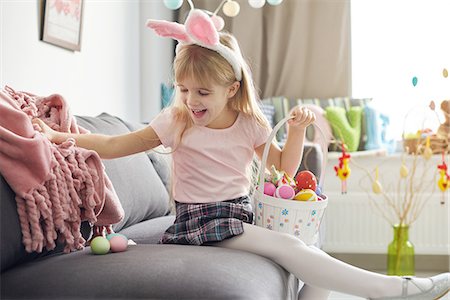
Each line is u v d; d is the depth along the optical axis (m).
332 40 4.00
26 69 2.30
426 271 3.71
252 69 4.00
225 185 1.75
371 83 4.09
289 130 1.86
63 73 2.64
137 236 1.99
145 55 3.76
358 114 3.81
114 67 3.29
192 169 1.76
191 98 1.70
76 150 1.45
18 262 1.34
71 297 1.21
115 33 3.29
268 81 4.02
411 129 3.95
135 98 3.69
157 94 3.85
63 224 1.34
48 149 1.34
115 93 3.31
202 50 1.70
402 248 3.32
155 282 1.22
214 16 1.85
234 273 1.29
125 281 1.23
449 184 3.32
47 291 1.23
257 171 2.04
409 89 3.98
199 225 1.66
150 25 1.71
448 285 1.57
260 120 1.84
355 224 3.69
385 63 4.05
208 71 1.67
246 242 1.58
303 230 1.67
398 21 4.02
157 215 2.40
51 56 2.52
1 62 2.11
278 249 1.54
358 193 3.68
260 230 1.60
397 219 3.66
